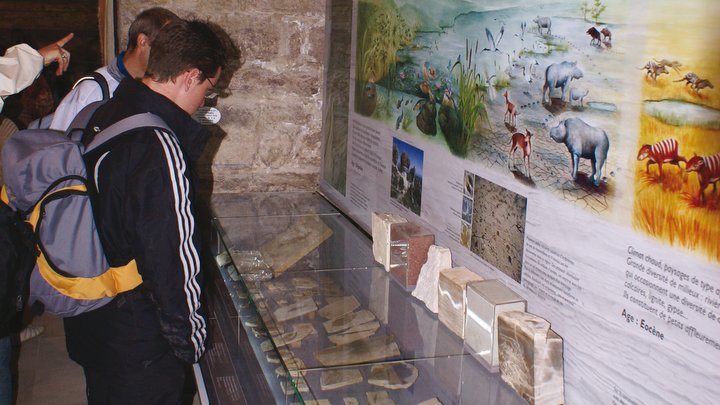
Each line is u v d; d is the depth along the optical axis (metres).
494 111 1.66
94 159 1.67
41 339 3.42
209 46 1.82
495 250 1.69
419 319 1.76
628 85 1.22
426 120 2.05
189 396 2.88
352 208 2.75
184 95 1.84
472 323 1.57
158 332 1.84
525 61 1.53
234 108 3.10
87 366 1.90
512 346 1.42
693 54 1.08
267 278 1.99
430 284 1.82
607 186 1.29
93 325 1.83
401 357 1.55
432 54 1.99
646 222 1.19
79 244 1.65
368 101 2.53
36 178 1.63
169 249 1.65
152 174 1.63
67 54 2.39
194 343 1.79
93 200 1.66
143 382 1.86
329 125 3.03
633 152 1.22
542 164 1.48
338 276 2.03
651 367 1.19
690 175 1.10
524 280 1.57
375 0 2.41
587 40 1.32
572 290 1.40
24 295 1.67
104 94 2.31
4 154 1.68
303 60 3.09
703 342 1.08
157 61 1.78
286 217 2.63
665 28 1.14
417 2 2.07
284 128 3.16
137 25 2.29
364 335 1.65
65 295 1.69
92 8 7.51
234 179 3.18
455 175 1.88
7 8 7.32
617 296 1.27
